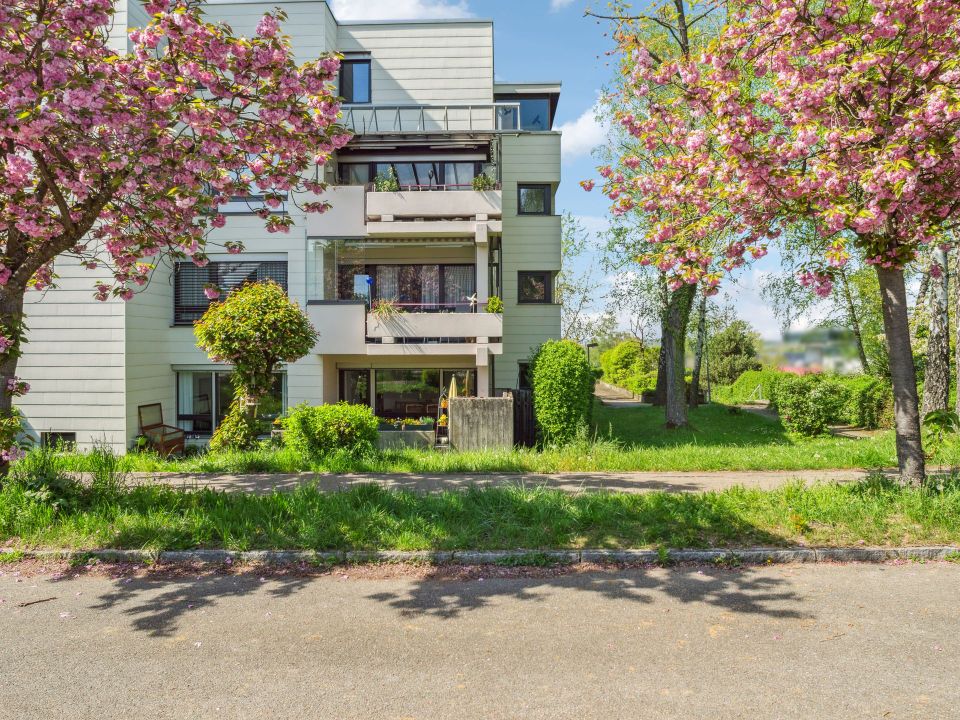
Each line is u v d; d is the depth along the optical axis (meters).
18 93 6.61
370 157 17.98
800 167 8.02
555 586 5.73
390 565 6.28
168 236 8.86
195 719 3.66
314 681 4.09
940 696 3.83
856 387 18.92
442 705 3.79
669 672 4.16
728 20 10.02
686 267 8.00
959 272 13.62
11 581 5.95
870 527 6.74
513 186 19.97
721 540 6.58
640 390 32.72
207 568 6.26
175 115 7.57
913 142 6.55
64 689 4.00
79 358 14.60
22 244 8.12
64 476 8.00
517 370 19.97
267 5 16.95
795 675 4.10
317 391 16.55
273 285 13.67
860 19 7.59
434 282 18.55
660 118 9.26
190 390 16.94
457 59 18.86
